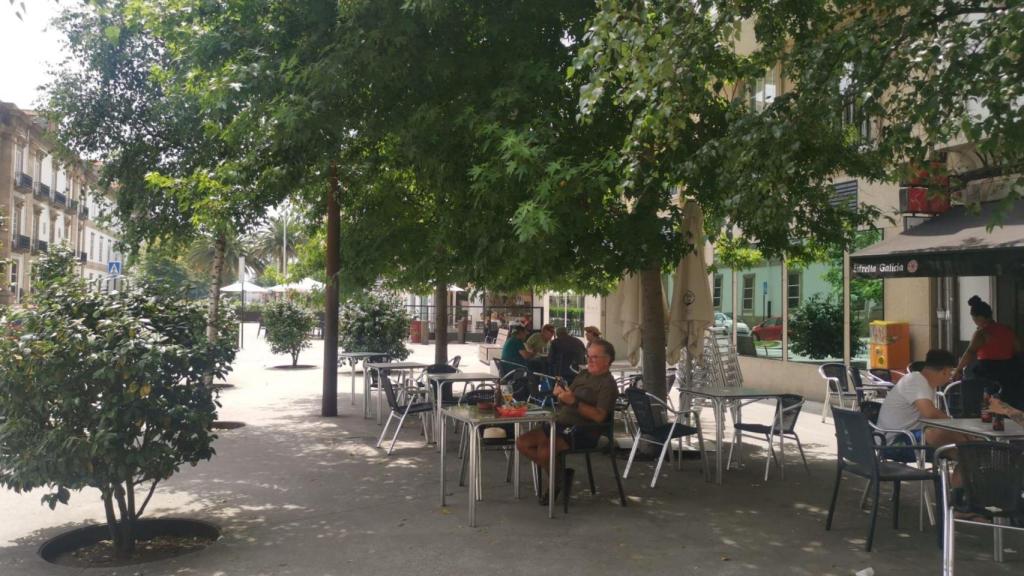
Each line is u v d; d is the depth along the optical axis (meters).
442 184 8.72
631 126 7.95
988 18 6.11
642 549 6.08
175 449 6.02
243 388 18.19
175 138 12.53
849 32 6.77
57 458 5.52
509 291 10.92
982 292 12.32
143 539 6.64
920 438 6.80
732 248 13.12
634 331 10.10
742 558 5.86
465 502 7.56
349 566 5.68
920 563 5.72
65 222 56.41
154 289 6.47
